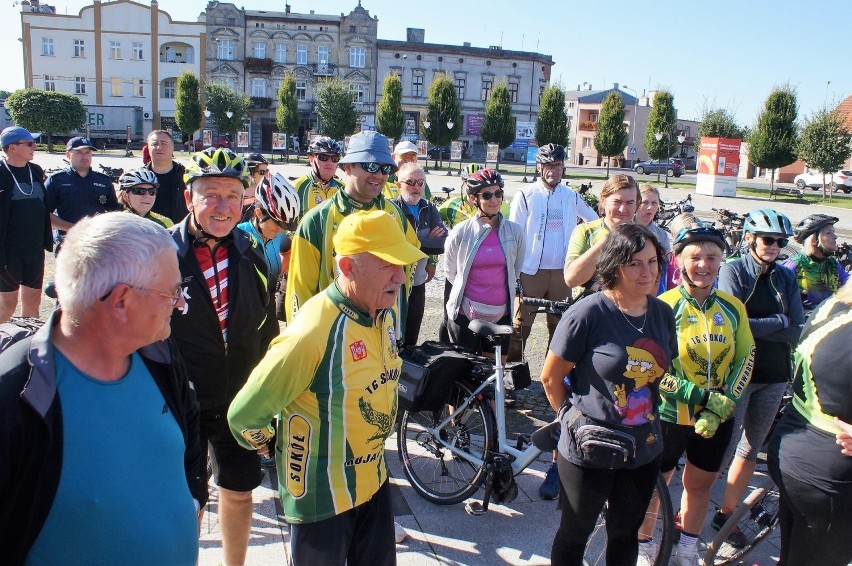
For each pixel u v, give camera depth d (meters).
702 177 33.47
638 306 2.79
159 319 1.68
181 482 1.83
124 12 56.88
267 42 58.50
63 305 1.61
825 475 2.43
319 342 2.22
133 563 1.65
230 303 2.87
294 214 3.57
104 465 1.61
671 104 44.22
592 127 73.81
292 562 2.44
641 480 2.80
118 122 52.84
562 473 2.83
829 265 4.94
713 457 3.30
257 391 2.24
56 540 1.56
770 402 3.66
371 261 2.23
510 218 5.90
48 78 57.41
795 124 33.56
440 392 3.68
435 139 47.22
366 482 2.39
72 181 6.27
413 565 3.33
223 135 52.19
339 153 5.55
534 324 8.09
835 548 2.48
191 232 2.83
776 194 35.69
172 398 1.87
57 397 1.58
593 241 4.32
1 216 5.82
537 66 62.78
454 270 5.05
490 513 3.86
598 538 3.45
